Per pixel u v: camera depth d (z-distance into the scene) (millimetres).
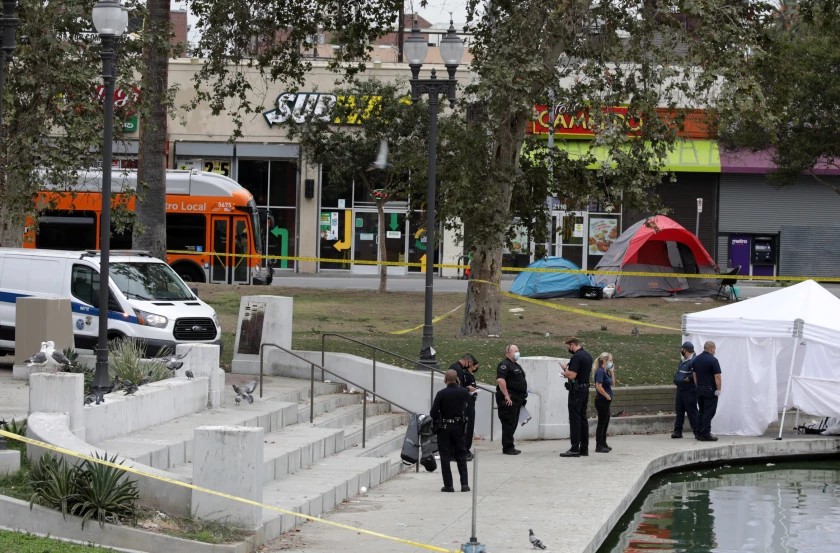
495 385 36625
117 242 65312
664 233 62875
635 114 41781
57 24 40812
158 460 22719
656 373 41781
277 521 20672
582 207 47031
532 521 23156
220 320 48562
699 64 39719
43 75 40438
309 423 30766
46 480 19000
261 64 49000
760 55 39750
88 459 19125
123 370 28406
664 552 23406
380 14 47719
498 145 44594
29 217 50719
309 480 24875
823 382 38188
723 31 39531
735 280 66188
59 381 22453
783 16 48719
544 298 62188
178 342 36656
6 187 41719
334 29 49344
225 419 27531
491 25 43594
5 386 31250
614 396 39250
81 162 42562
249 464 19688
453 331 48750
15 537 17609
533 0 40750
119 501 18922
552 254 87750
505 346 42531
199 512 19656
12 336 36719
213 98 49031
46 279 36844
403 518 23094
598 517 23719
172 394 27250
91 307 36562
